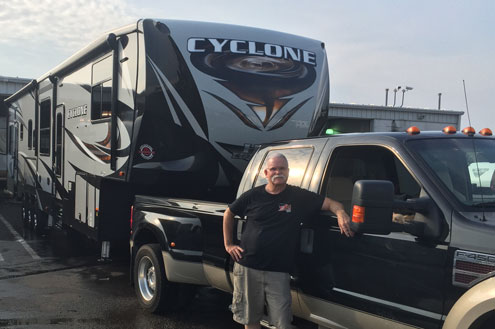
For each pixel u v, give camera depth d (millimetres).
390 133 3432
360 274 3121
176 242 4848
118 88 6391
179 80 5969
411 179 3355
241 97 6250
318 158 3664
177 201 4992
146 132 5906
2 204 17234
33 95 11172
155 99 5871
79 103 7820
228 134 6215
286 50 6609
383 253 2994
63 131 8664
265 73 6418
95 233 6863
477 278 2555
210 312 5469
